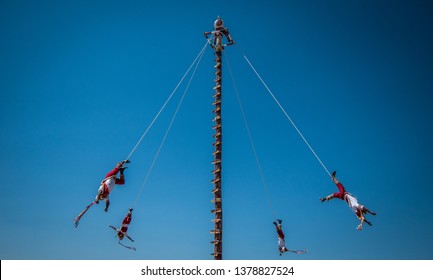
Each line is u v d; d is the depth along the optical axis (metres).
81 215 14.20
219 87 16.72
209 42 17.50
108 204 14.88
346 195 14.21
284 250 16.84
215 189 15.28
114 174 14.79
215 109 16.50
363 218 13.50
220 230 14.73
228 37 17.62
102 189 14.34
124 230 15.26
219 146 15.87
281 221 17.38
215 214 15.05
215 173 15.52
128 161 15.20
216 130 16.14
